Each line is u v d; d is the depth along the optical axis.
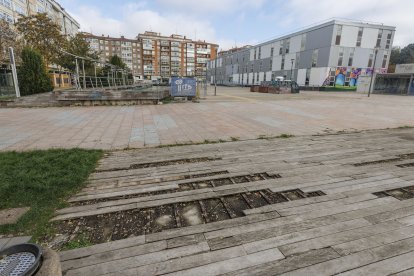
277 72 51.38
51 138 6.89
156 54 104.50
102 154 5.54
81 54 31.03
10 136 7.06
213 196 3.59
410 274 2.14
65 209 3.22
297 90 33.69
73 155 5.13
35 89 17.70
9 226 2.80
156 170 4.60
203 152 5.73
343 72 40.25
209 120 10.06
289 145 6.36
